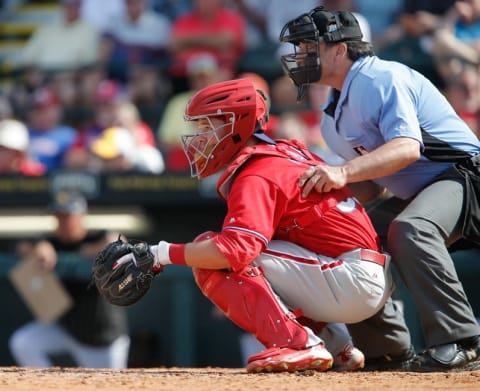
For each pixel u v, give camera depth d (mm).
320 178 15125
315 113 33000
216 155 15781
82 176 31641
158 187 31328
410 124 15828
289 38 16812
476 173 16484
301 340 14969
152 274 15250
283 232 15383
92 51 39281
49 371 16609
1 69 40844
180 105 34438
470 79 32594
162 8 39875
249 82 15836
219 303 15414
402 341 17062
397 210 17812
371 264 15344
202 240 15180
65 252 29766
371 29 37312
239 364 29938
